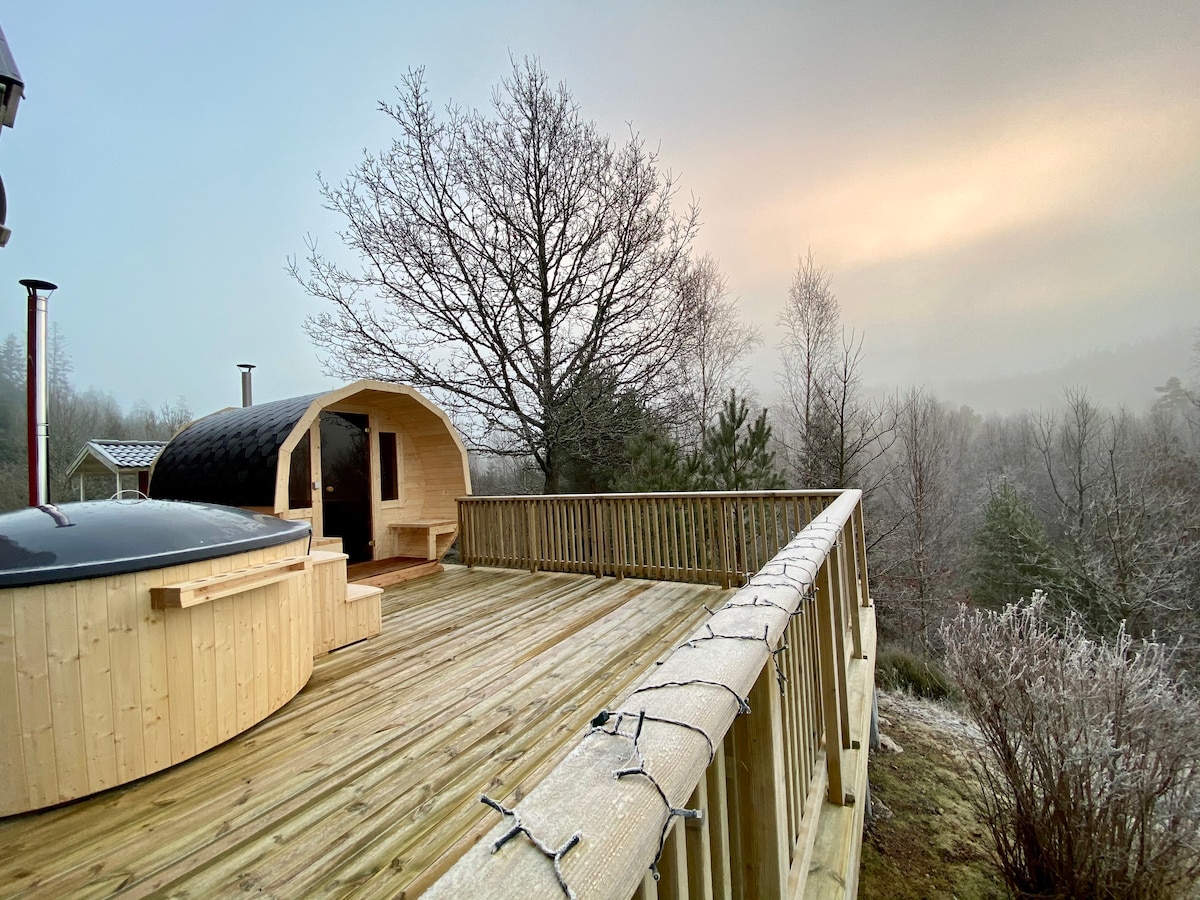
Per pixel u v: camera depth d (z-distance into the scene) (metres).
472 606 5.27
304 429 4.97
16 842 2.01
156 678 2.47
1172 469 16.31
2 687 2.12
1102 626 13.51
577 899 0.42
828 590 2.34
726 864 0.93
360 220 12.05
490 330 12.45
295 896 1.74
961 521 20.33
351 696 3.28
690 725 0.72
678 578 6.05
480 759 2.54
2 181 4.71
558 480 12.91
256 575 2.87
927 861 4.11
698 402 16.30
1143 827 3.14
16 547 2.30
